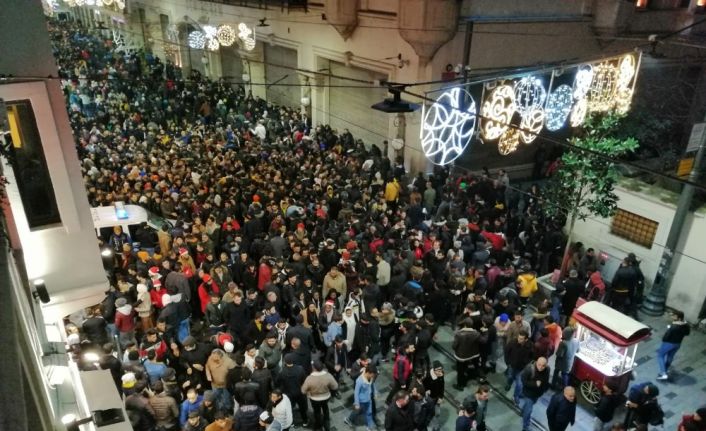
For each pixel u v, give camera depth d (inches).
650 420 322.0
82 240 263.4
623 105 465.4
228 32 896.9
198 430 296.7
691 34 678.5
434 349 431.5
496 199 593.9
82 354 280.5
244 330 380.8
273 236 474.9
